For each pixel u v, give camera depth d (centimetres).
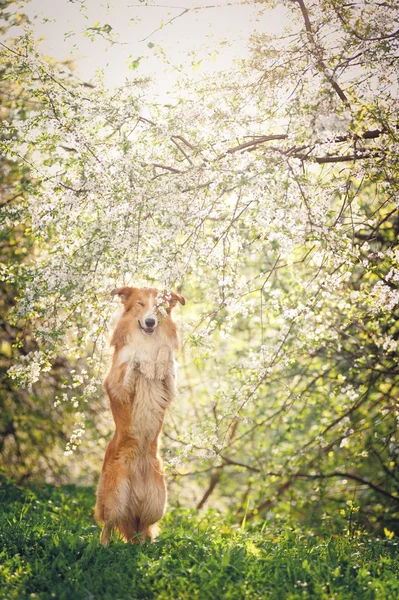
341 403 1162
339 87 733
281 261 967
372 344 997
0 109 891
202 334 741
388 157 728
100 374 870
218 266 732
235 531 903
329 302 927
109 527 694
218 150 726
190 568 586
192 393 1396
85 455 1413
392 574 610
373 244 998
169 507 1304
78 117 728
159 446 734
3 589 532
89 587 538
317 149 704
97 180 712
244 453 1381
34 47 801
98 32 738
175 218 686
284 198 676
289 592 538
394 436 984
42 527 756
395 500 1121
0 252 1070
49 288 725
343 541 774
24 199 822
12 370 767
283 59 754
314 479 1208
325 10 749
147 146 757
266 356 812
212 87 770
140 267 710
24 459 1340
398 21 718
